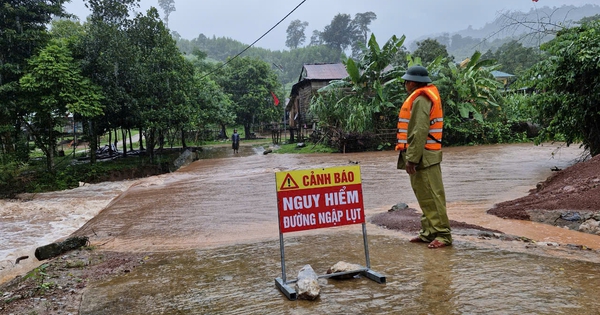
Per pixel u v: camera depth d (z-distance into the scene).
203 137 42.06
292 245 4.89
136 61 21.00
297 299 3.11
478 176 11.00
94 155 21.52
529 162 13.91
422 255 4.07
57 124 18.95
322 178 3.55
